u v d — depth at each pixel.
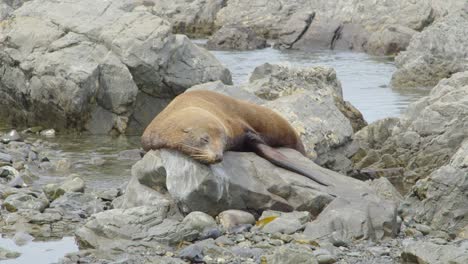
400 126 31.38
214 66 39.00
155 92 37.94
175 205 21.70
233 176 21.86
